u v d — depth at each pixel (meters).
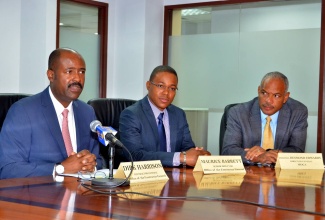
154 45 5.99
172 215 1.51
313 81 5.17
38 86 5.10
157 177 2.25
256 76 5.54
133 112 3.15
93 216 1.47
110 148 2.12
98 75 5.93
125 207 1.60
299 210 1.62
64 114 2.71
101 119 3.66
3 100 3.08
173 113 3.34
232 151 3.19
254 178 2.39
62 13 5.43
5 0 5.12
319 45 5.13
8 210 1.53
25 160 2.55
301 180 2.36
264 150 3.05
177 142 3.30
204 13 5.87
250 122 3.39
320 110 5.12
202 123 5.92
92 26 5.82
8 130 2.55
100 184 2.00
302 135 3.41
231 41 5.70
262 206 1.68
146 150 3.13
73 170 2.35
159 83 3.20
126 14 5.95
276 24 5.39
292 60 5.29
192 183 2.17
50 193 1.83
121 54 6.01
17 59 5.24
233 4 5.64
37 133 2.58
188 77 6.00
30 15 5.16
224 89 5.75
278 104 3.32
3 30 5.11
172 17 6.09
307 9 5.19
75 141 2.72
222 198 1.80
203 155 2.75
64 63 2.64
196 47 5.93
